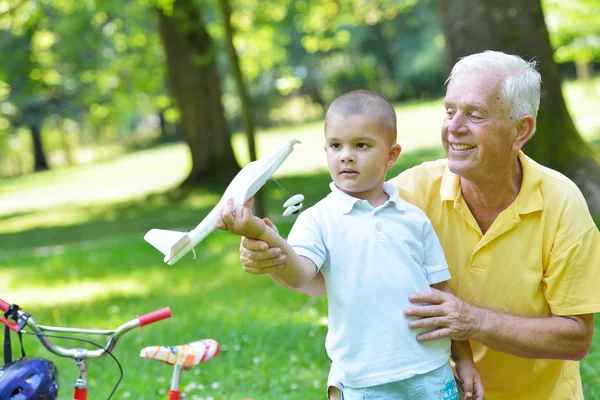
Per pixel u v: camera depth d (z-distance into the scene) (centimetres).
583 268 284
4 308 281
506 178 283
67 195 2394
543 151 835
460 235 297
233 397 462
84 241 1371
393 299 263
